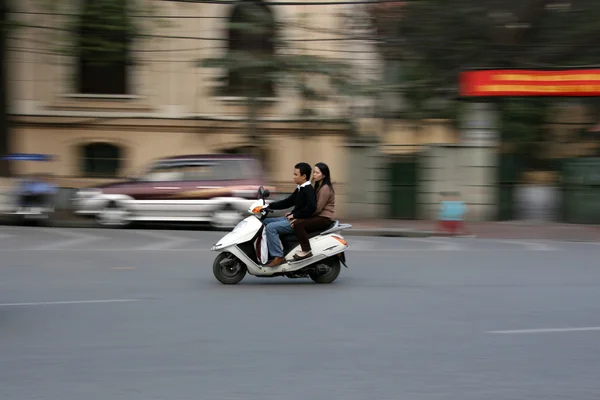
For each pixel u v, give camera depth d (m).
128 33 18.45
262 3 19.30
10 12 18.27
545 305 8.06
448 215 17.00
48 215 17.39
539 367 5.58
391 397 4.82
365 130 21.12
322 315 7.39
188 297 8.32
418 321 7.16
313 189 9.21
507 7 18.77
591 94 19.42
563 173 20.03
